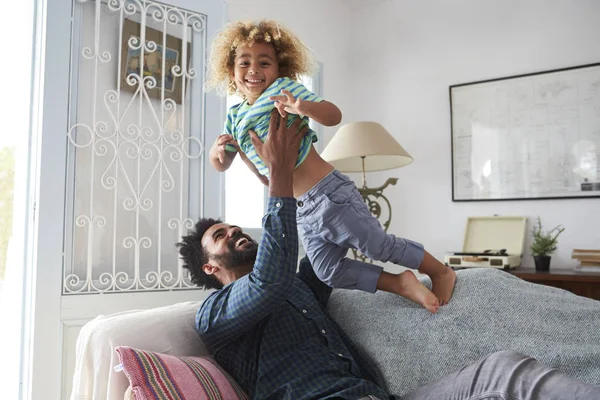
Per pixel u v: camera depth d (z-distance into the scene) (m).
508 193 3.54
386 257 1.64
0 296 2.78
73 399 1.39
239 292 1.43
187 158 2.74
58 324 2.22
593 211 3.29
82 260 2.36
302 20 3.78
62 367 2.21
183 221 2.70
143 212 2.57
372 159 3.55
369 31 4.18
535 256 3.17
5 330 2.41
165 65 2.69
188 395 1.22
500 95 3.61
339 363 1.46
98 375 1.35
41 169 2.21
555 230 3.39
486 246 3.50
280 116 1.50
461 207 3.71
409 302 1.65
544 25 3.50
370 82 4.15
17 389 2.23
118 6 2.53
